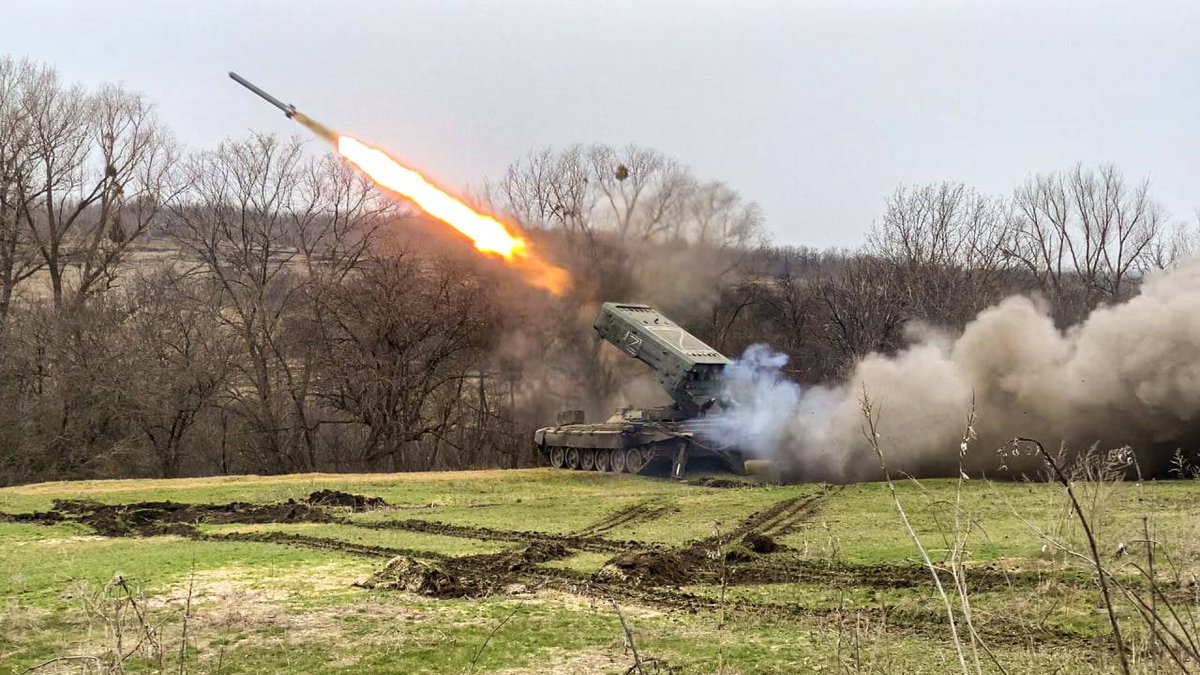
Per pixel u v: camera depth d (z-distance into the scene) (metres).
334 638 13.70
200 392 50.66
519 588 16.80
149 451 50.53
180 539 23.03
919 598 14.94
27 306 51.47
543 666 12.41
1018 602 14.11
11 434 46.47
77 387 47.97
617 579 17.05
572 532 22.80
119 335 49.91
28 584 17.27
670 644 13.20
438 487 33.09
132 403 49.12
